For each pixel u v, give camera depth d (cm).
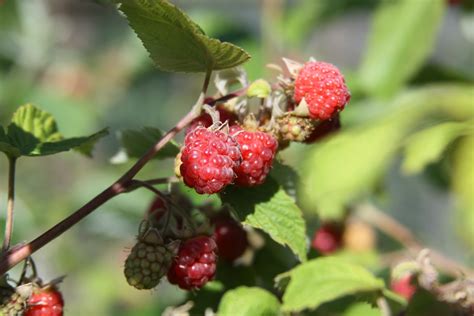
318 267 47
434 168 80
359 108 74
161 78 132
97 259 125
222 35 89
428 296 46
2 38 111
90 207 41
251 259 50
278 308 45
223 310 45
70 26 133
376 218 68
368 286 47
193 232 43
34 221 107
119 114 132
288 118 43
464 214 33
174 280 43
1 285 41
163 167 99
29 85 107
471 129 40
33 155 43
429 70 77
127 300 124
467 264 77
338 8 94
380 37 74
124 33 134
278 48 91
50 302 42
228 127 42
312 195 37
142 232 42
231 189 44
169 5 40
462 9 84
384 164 36
